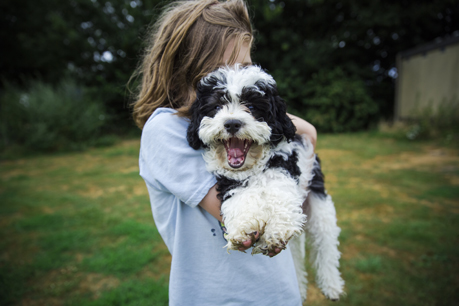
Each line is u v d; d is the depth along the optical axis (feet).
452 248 11.87
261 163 4.99
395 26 49.11
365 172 23.39
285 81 49.62
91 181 24.06
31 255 12.64
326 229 6.90
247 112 4.95
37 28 57.21
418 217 14.70
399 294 9.61
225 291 4.46
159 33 5.32
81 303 9.70
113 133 51.78
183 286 4.51
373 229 13.58
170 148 4.38
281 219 4.04
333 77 49.90
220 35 4.95
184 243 4.56
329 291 6.94
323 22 54.39
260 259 4.61
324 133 49.44
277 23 50.78
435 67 38.65
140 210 17.19
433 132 35.50
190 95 5.20
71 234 14.19
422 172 22.80
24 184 23.56
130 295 9.87
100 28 54.29
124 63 50.78
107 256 12.32
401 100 44.73
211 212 4.37
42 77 58.75
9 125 40.42
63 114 41.57
